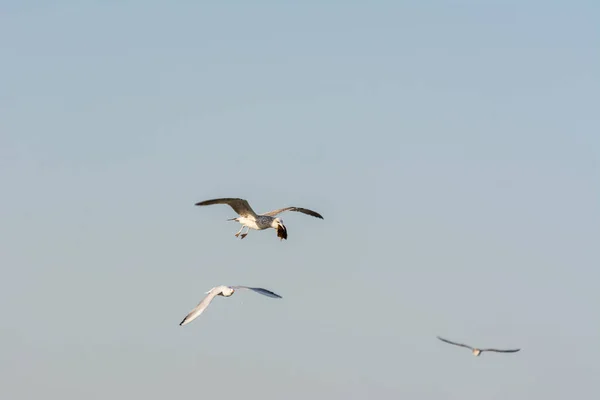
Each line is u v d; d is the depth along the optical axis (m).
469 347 30.28
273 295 28.94
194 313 28.34
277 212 36.56
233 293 28.80
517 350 30.30
